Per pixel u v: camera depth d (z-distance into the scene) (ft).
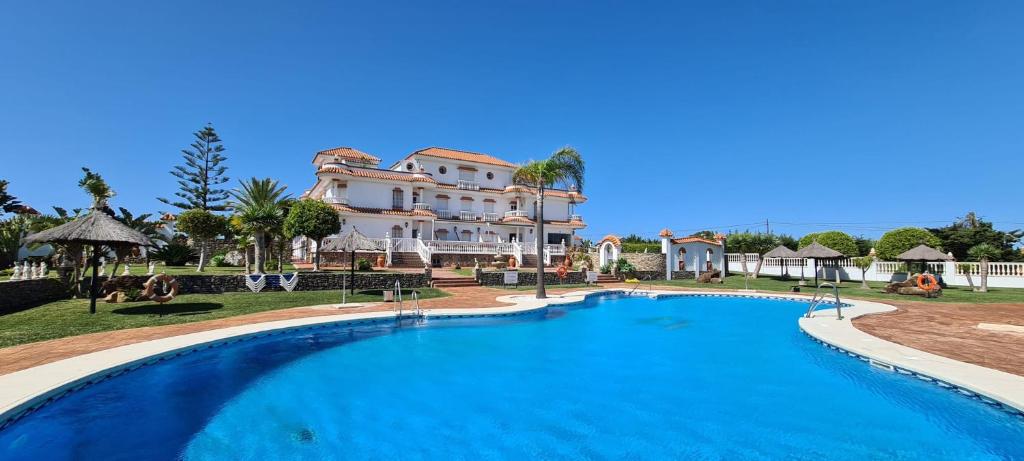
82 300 52.26
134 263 99.60
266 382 28.27
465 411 24.53
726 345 39.99
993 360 27.04
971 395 21.74
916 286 73.67
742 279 108.58
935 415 22.54
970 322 42.63
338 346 37.35
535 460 18.90
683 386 28.40
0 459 18.15
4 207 94.79
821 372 30.50
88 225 44.47
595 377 30.58
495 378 30.40
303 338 38.50
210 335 34.42
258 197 91.40
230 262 106.83
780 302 68.44
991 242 126.21
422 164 159.43
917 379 24.86
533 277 89.30
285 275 65.31
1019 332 37.11
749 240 161.79
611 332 46.03
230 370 29.91
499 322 48.83
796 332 43.78
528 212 168.76
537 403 25.66
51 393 21.16
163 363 28.86
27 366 25.16
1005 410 19.99
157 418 22.21
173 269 88.17
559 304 59.11
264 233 81.92
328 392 27.20
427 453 19.66
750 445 19.97
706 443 20.21
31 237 43.93
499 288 81.25
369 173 139.23
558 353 37.19
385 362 33.81
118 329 37.50
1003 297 68.64
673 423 22.54
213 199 163.22
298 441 20.61
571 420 23.18
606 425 22.58
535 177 68.23
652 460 18.70
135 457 18.56
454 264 110.93
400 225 137.18
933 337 34.83
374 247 64.59
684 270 110.52
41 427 20.40
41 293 49.52
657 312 59.62
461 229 154.10
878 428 21.21
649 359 35.37
